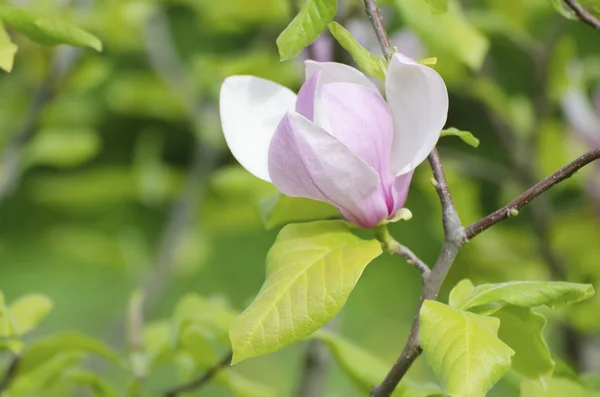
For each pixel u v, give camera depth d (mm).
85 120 2666
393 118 1343
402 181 1349
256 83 1377
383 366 1493
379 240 1350
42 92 2162
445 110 1329
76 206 3195
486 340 1302
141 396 1547
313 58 1636
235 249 5316
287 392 3518
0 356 1687
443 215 1350
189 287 4973
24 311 1506
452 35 1610
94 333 4539
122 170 2951
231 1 2145
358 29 1720
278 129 1321
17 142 2227
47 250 4953
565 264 2166
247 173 2018
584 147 2133
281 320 1305
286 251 1331
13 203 4980
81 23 2072
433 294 1343
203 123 2688
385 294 4969
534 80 2082
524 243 2279
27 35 1435
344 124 1331
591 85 2346
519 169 2145
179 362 1575
